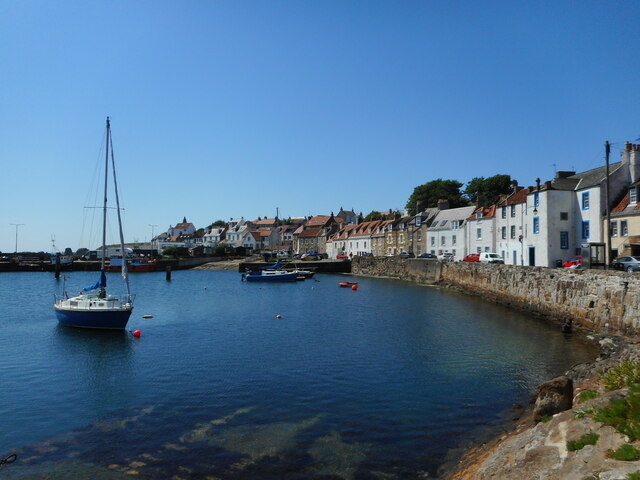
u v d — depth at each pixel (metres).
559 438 10.11
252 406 17.52
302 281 78.19
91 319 33.25
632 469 7.64
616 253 40.78
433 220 84.88
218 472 12.59
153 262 107.94
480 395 18.44
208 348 27.30
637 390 10.88
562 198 47.38
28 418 16.73
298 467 12.82
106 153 36.25
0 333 32.62
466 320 35.97
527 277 40.22
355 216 154.50
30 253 121.50
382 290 61.19
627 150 43.66
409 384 19.92
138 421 16.28
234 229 164.88
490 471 10.43
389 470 12.60
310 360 24.03
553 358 23.78
